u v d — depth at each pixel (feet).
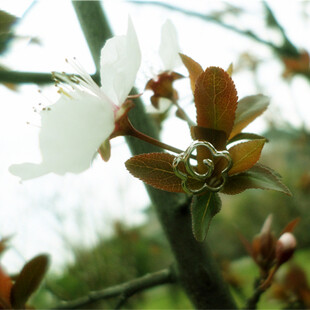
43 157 0.24
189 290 0.38
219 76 0.24
